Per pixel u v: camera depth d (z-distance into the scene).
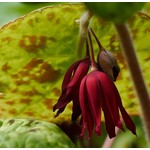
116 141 0.75
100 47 0.55
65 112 0.63
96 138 0.71
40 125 0.61
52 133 0.60
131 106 0.63
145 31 0.57
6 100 0.63
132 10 0.40
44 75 0.62
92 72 0.54
